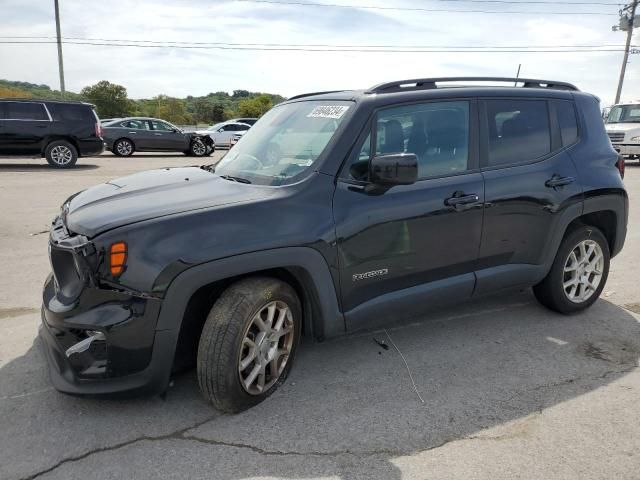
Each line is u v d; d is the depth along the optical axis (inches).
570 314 179.3
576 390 131.7
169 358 109.6
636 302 193.0
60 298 113.0
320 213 123.4
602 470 102.4
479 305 187.9
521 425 116.9
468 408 123.3
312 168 128.3
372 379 135.7
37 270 218.8
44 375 133.1
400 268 137.4
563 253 169.9
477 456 106.3
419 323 171.6
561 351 153.0
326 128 136.6
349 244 127.1
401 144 138.9
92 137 593.6
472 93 152.8
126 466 101.7
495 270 156.9
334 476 100.0
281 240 116.6
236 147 161.2
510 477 100.4
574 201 166.4
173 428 113.4
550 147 166.2
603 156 177.2
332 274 126.0
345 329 133.1
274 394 127.6
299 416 118.8
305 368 140.8
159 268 105.0
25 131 561.6
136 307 105.3
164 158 773.9
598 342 159.3
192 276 107.6
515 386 133.4
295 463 103.3
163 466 101.8
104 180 481.7
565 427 116.3
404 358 147.5
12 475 98.6
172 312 107.0
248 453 106.0
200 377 114.3
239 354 113.6
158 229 107.2
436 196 139.8
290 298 124.3
